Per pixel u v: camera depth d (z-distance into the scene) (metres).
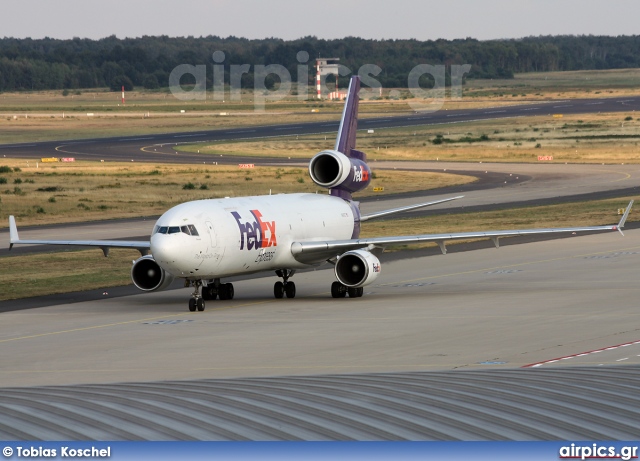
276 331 121.50
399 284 171.00
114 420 53.94
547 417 53.69
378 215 180.25
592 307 135.50
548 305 138.38
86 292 168.12
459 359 98.69
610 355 98.94
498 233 154.12
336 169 173.50
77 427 52.69
